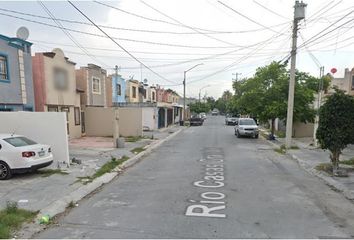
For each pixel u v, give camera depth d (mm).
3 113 12258
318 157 15461
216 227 6078
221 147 19984
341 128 10953
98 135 26078
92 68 26219
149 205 7535
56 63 19688
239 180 10367
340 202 7973
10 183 9375
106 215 6812
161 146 20625
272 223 6340
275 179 10641
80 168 11859
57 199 7773
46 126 12258
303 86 23906
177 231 5863
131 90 39969
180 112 57438
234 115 65938
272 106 23156
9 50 14805
